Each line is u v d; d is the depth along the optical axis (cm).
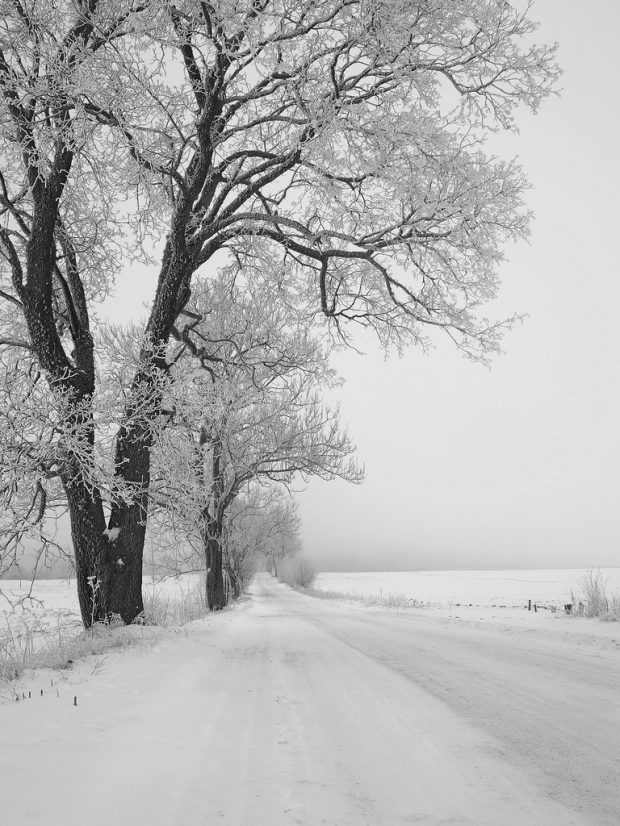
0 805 270
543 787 306
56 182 956
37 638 1053
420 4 874
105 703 489
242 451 2130
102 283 1230
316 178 1009
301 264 1216
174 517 1254
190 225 1082
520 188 1030
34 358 1095
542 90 950
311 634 1183
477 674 658
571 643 940
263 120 984
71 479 905
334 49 886
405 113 959
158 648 794
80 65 747
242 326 1672
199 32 821
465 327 1155
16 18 817
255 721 451
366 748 377
